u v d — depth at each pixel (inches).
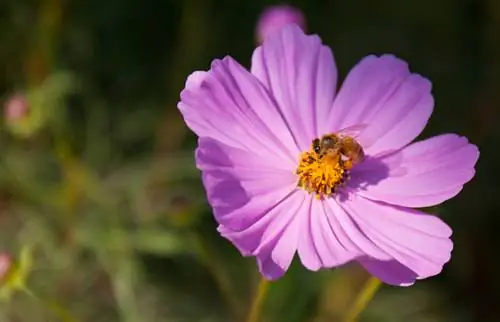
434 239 11.1
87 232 15.0
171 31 17.1
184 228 15.0
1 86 16.5
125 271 14.8
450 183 11.3
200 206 14.2
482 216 16.9
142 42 17.1
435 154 11.5
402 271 10.7
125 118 16.6
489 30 17.6
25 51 16.3
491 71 17.6
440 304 16.4
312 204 11.6
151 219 15.1
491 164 17.1
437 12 17.9
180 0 17.1
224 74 11.3
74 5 16.5
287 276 14.9
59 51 16.4
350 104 11.8
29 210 15.6
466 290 16.6
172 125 16.5
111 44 16.9
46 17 15.6
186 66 16.6
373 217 11.5
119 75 16.8
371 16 17.9
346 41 17.8
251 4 17.5
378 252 11.0
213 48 17.1
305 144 11.8
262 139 11.6
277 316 15.2
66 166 15.1
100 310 15.5
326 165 11.6
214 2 17.2
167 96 16.7
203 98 11.1
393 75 11.8
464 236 16.8
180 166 16.1
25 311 15.0
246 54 17.3
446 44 17.9
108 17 16.8
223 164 11.0
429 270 10.8
